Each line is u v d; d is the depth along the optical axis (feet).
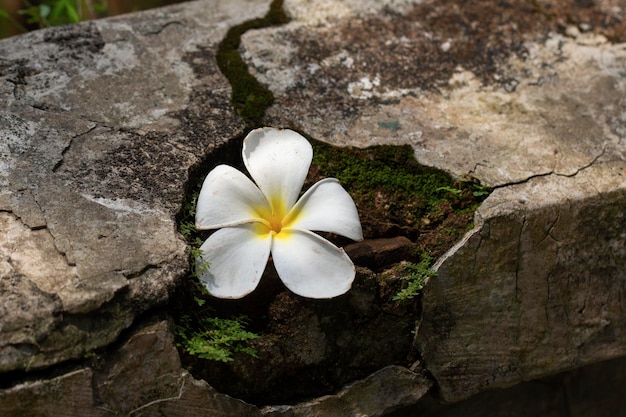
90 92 2.43
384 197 2.38
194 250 2.22
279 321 2.27
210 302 2.25
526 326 2.40
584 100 2.57
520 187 2.39
